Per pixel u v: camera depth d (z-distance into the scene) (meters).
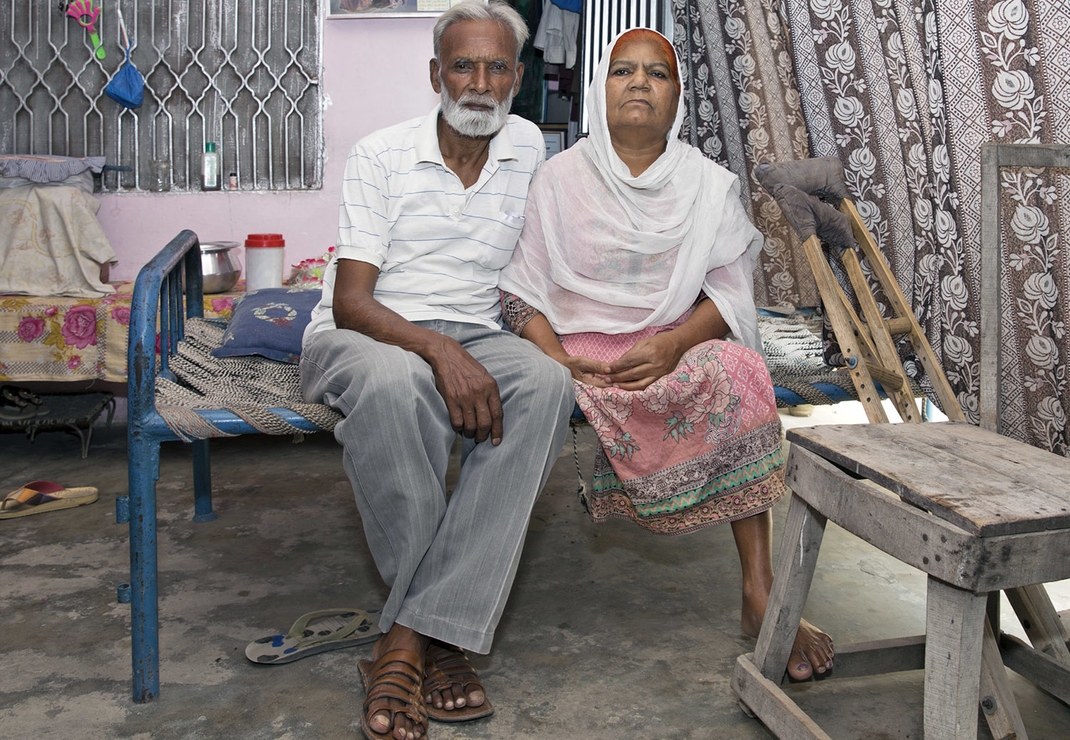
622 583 2.42
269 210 4.07
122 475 3.37
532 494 1.76
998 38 2.02
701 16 2.83
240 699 1.80
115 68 3.92
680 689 1.86
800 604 1.68
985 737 1.67
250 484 3.27
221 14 3.93
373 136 2.06
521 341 2.02
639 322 2.12
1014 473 1.42
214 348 2.54
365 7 3.93
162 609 2.21
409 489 1.70
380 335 1.88
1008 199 2.02
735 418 1.91
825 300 2.26
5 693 1.81
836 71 2.43
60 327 3.46
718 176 2.17
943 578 1.25
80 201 3.57
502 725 1.72
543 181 2.20
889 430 1.67
